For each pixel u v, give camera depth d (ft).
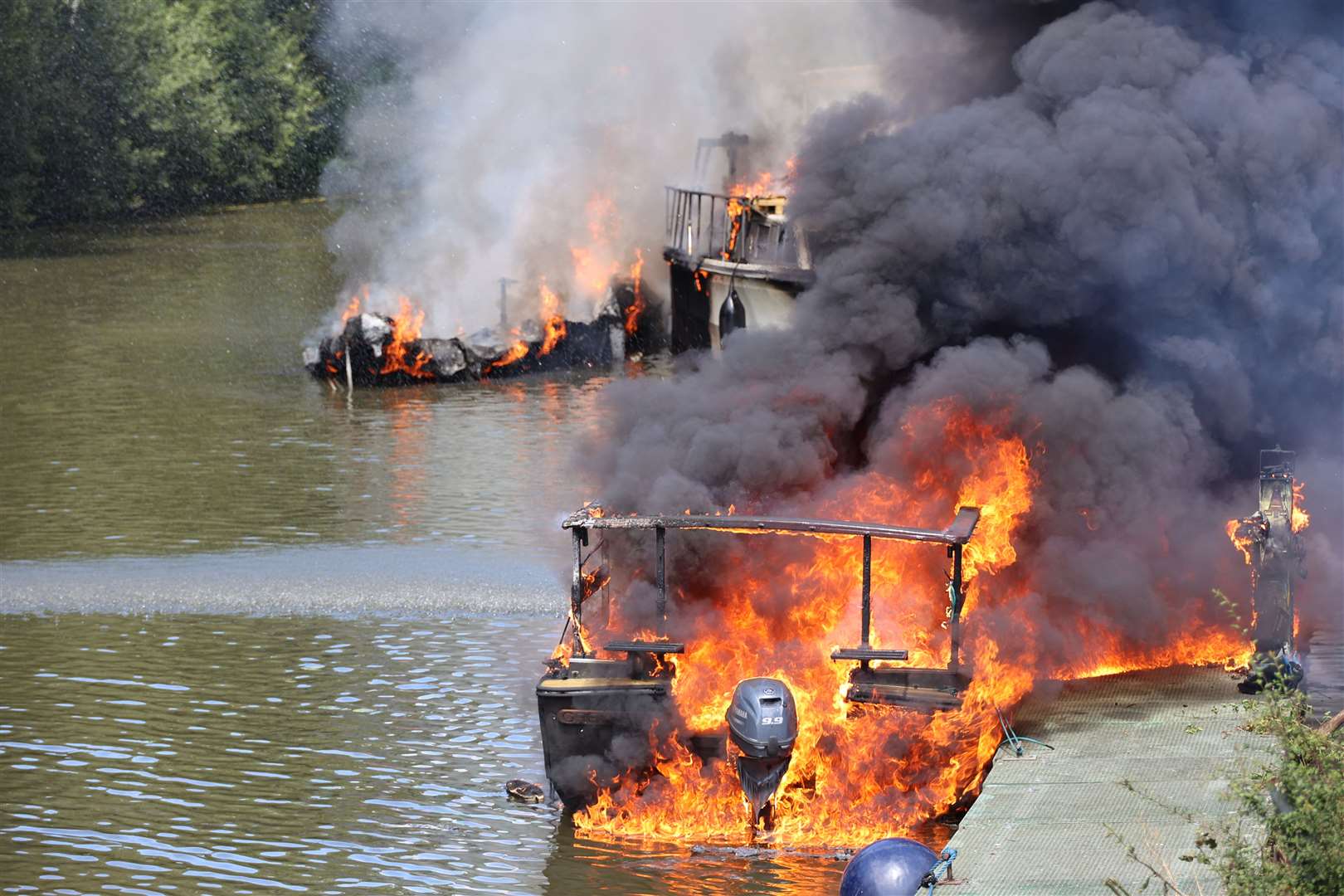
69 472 119.34
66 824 58.44
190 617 83.05
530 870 54.49
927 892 44.24
